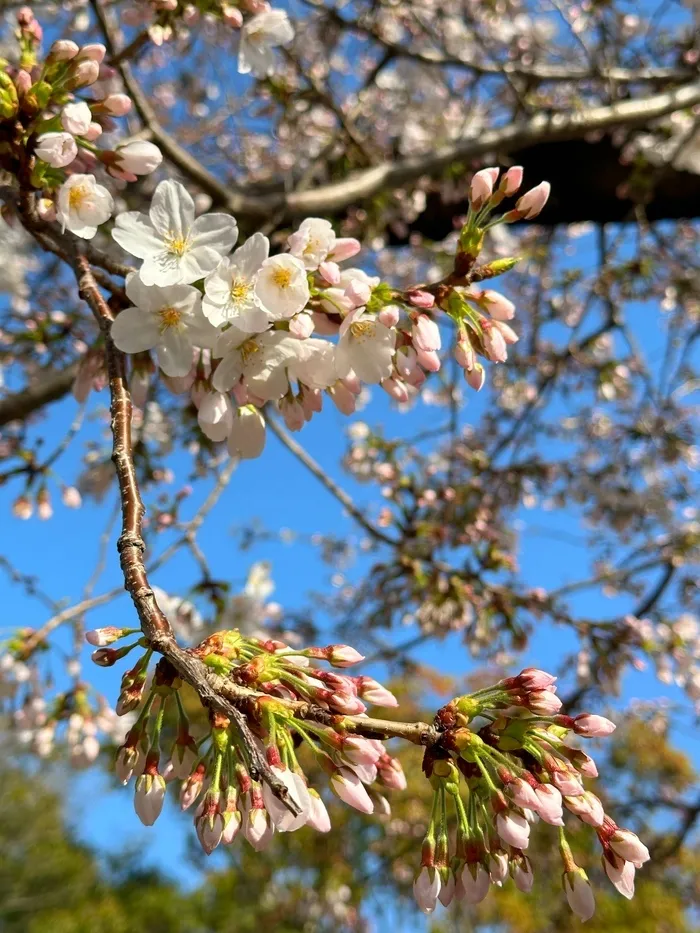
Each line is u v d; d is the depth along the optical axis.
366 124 6.30
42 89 1.77
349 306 1.67
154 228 1.65
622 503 6.68
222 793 1.26
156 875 21.28
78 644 3.26
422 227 6.14
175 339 1.66
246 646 1.42
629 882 1.28
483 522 4.64
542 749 1.33
